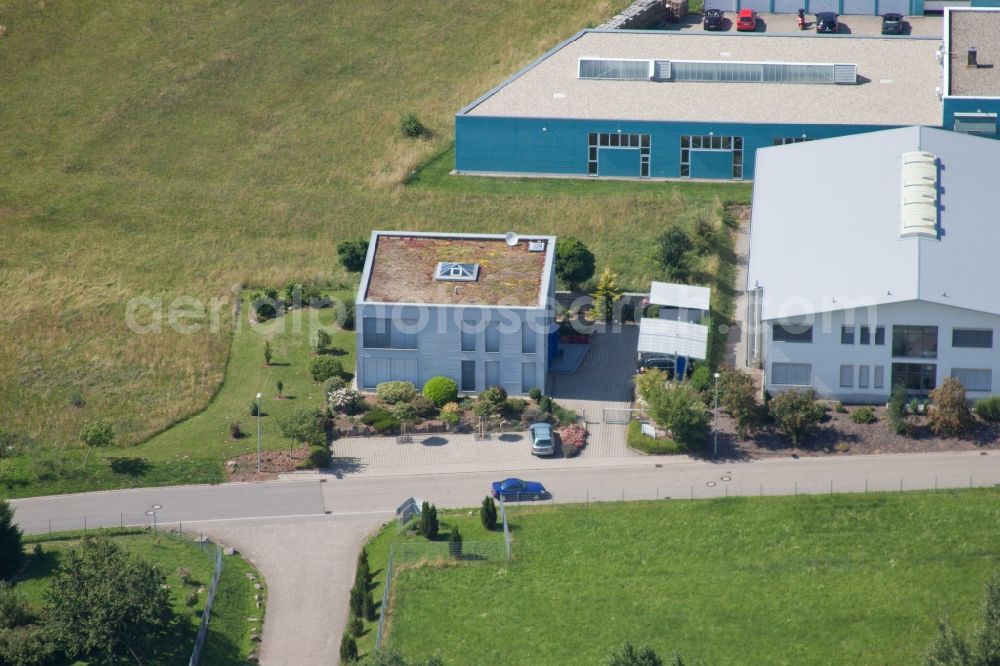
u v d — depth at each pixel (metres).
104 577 125.44
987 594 123.12
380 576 136.25
